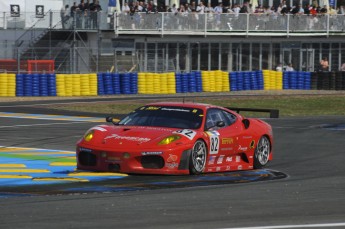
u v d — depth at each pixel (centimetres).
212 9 11350
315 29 11831
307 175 3228
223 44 11619
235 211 2167
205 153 3161
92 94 9175
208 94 9656
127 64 10594
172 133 3095
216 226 1917
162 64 11212
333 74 10544
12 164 3450
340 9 12094
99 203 2273
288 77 10625
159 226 1908
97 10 10744
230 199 2405
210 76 10006
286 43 11975
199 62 11475
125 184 2767
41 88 8831
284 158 3953
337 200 2433
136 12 10856
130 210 2148
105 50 10488
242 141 3378
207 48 11519
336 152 4256
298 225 1947
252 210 2191
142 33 10888
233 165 3353
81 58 10381
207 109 3319
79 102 7994
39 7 11269
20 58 10412
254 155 3466
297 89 10625
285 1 12219
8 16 10938
